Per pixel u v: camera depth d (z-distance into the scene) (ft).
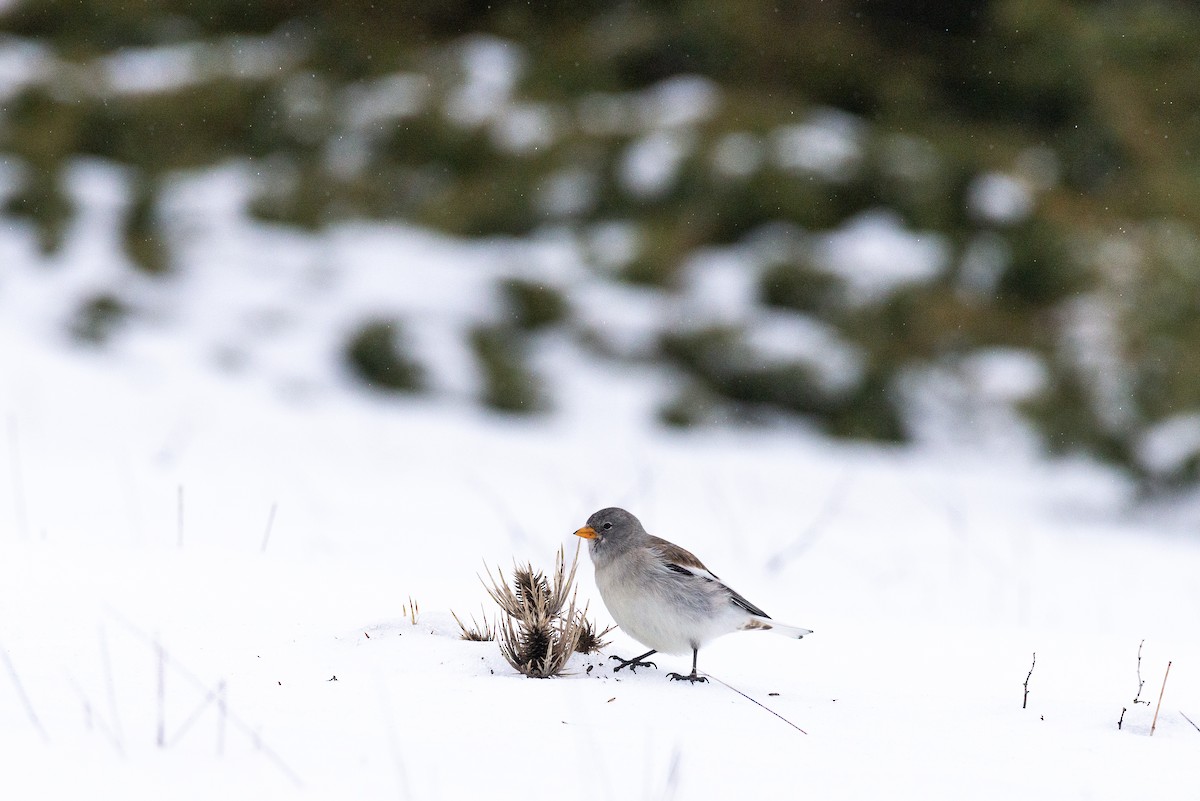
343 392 53.01
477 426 51.29
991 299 59.62
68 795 11.34
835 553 35.12
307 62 72.49
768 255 60.54
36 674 15.24
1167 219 61.82
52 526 27.91
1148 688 19.85
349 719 14.02
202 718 13.84
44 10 74.59
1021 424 53.83
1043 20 69.31
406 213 65.41
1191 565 38.24
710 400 55.06
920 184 62.75
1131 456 51.72
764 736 14.57
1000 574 34.30
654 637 18.17
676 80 71.51
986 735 15.38
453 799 11.85
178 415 46.85
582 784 12.45
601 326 57.77
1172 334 55.47
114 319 55.26
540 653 17.03
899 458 52.31
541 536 33.53
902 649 22.00
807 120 67.72
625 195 64.23
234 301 57.67
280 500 35.32
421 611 19.79
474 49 74.33
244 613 18.99
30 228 60.75
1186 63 67.67
